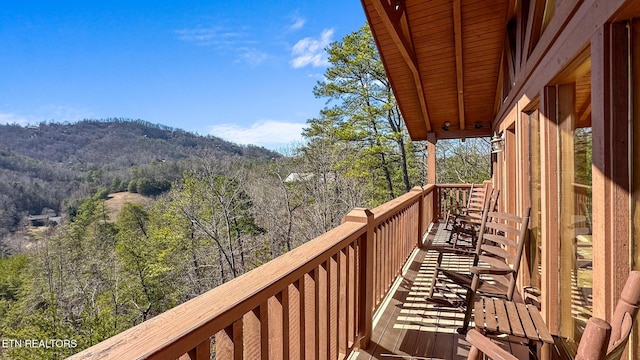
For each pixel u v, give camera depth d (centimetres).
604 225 139
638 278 90
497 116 588
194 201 1792
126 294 1794
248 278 117
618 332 89
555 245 226
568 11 174
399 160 1844
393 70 587
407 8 438
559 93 226
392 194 1822
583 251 200
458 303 299
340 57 1689
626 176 133
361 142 1778
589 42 150
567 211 221
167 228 1931
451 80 595
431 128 746
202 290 1669
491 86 604
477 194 614
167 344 73
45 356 1046
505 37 480
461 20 455
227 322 94
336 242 172
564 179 223
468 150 1709
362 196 1739
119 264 1902
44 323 1180
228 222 1708
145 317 1666
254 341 110
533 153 302
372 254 238
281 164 2048
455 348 235
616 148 134
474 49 512
